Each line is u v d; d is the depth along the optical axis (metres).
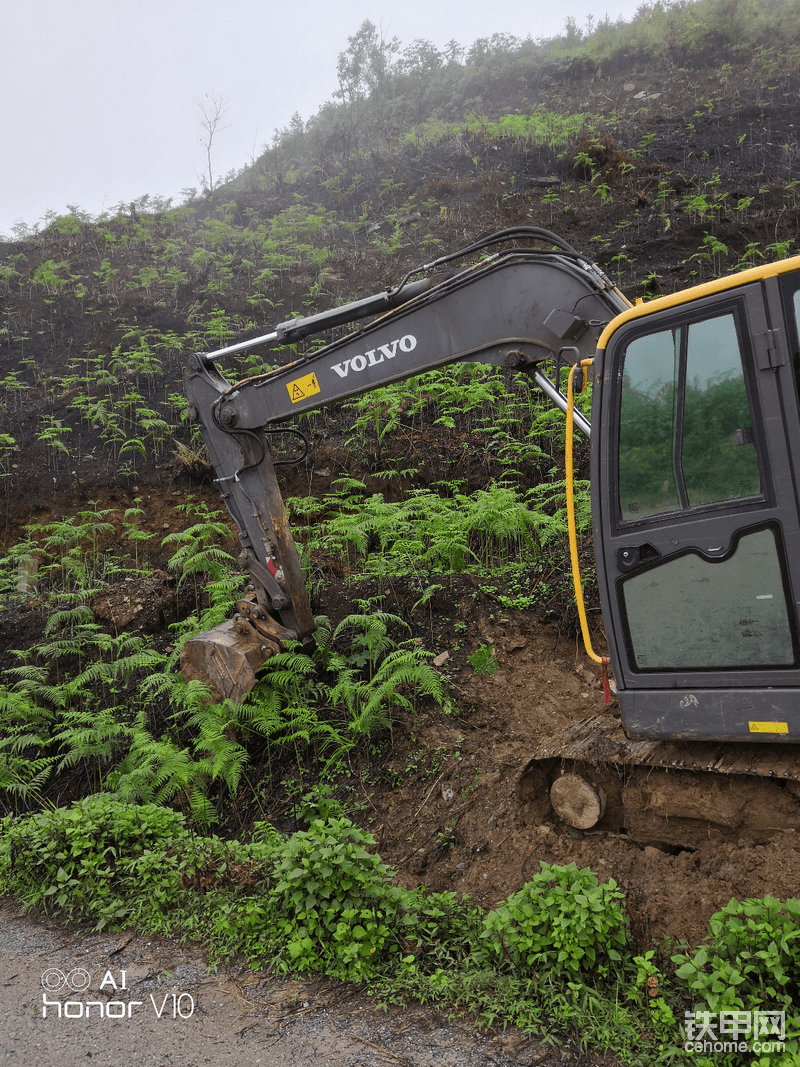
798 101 20.44
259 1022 3.72
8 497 11.77
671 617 4.17
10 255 19.61
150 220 22.27
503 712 6.63
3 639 8.94
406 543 8.72
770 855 3.86
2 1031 3.79
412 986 3.86
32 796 7.09
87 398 13.02
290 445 11.73
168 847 5.46
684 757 4.28
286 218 21.44
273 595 7.03
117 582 10.02
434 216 19.22
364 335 6.00
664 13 28.62
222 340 14.87
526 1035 3.44
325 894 4.27
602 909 3.71
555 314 5.09
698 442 4.04
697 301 4.01
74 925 4.92
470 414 11.91
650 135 19.84
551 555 8.56
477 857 5.04
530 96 28.48
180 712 7.05
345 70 33.44
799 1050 2.97
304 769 6.53
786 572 3.79
